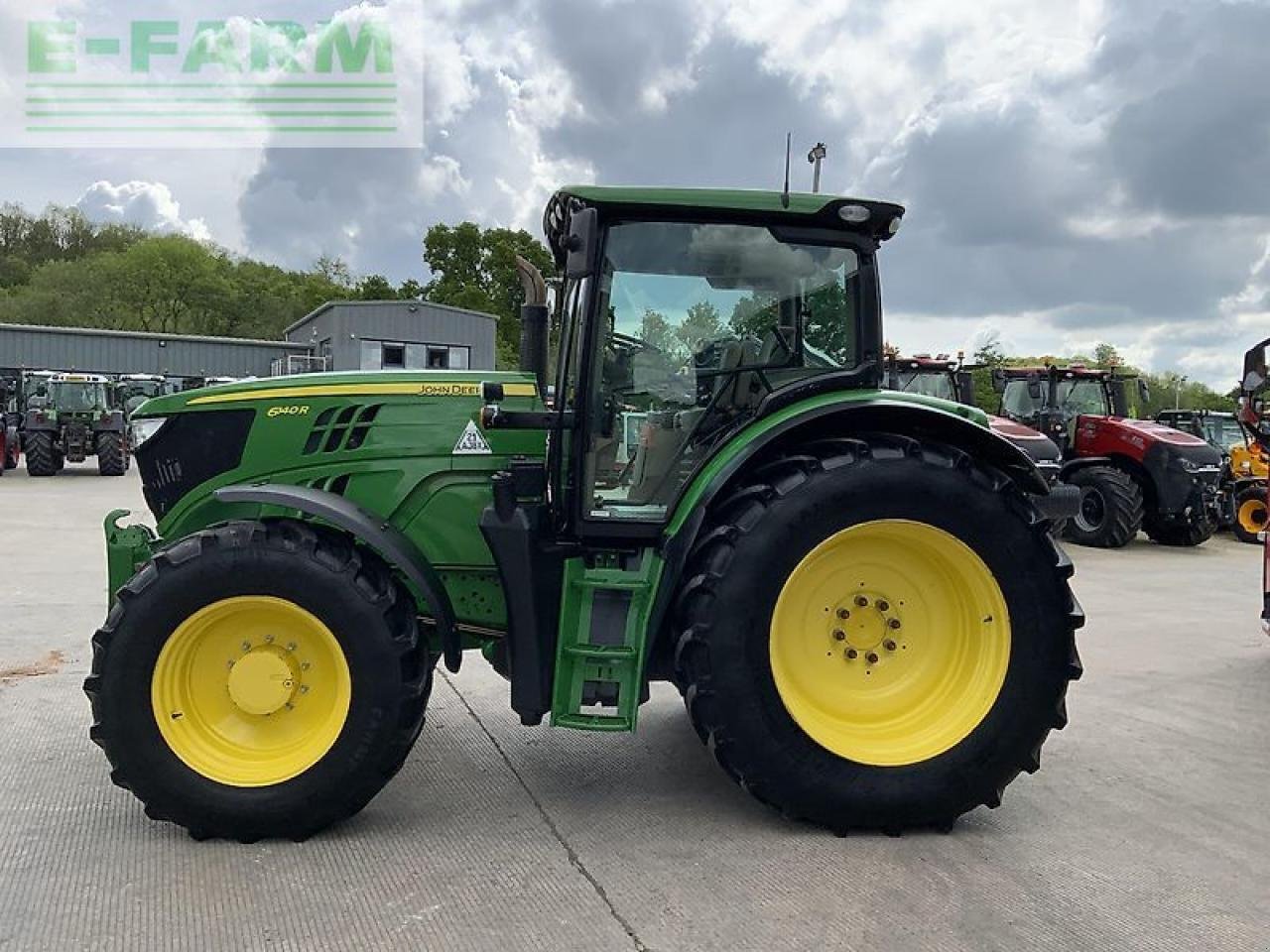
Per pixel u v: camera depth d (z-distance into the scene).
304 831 3.26
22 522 11.84
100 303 57.84
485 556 3.79
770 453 3.53
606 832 3.38
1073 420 12.53
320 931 2.69
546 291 4.19
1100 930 2.77
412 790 3.76
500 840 3.31
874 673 3.55
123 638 3.20
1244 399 6.18
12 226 71.62
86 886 2.93
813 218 3.59
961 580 3.48
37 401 19.38
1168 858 3.25
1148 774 4.05
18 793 3.65
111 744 3.19
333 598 3.24
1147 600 8.17
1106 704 5.07
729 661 3.26
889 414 3.48
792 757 3.31
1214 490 11.72
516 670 3.40
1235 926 2.80
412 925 2.73
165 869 3.05
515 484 3.53
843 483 3.31
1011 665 3.41
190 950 2.59
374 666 3.24
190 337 36.09
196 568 3.22
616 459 3.60
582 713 3.38
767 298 3.66
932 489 3.36
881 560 3.52
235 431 3.85
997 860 3.21
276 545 3.27
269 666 3.31
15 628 6.34
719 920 2.78
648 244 3.59
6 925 2.70
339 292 64.38
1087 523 11.97
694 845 3.29
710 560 3.30
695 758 4.16
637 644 3.33
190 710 3.31
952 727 3.42
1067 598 3.46
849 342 3.69
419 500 3.78
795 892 2.96
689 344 3.63
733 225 3.59
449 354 32.69
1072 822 3.54
